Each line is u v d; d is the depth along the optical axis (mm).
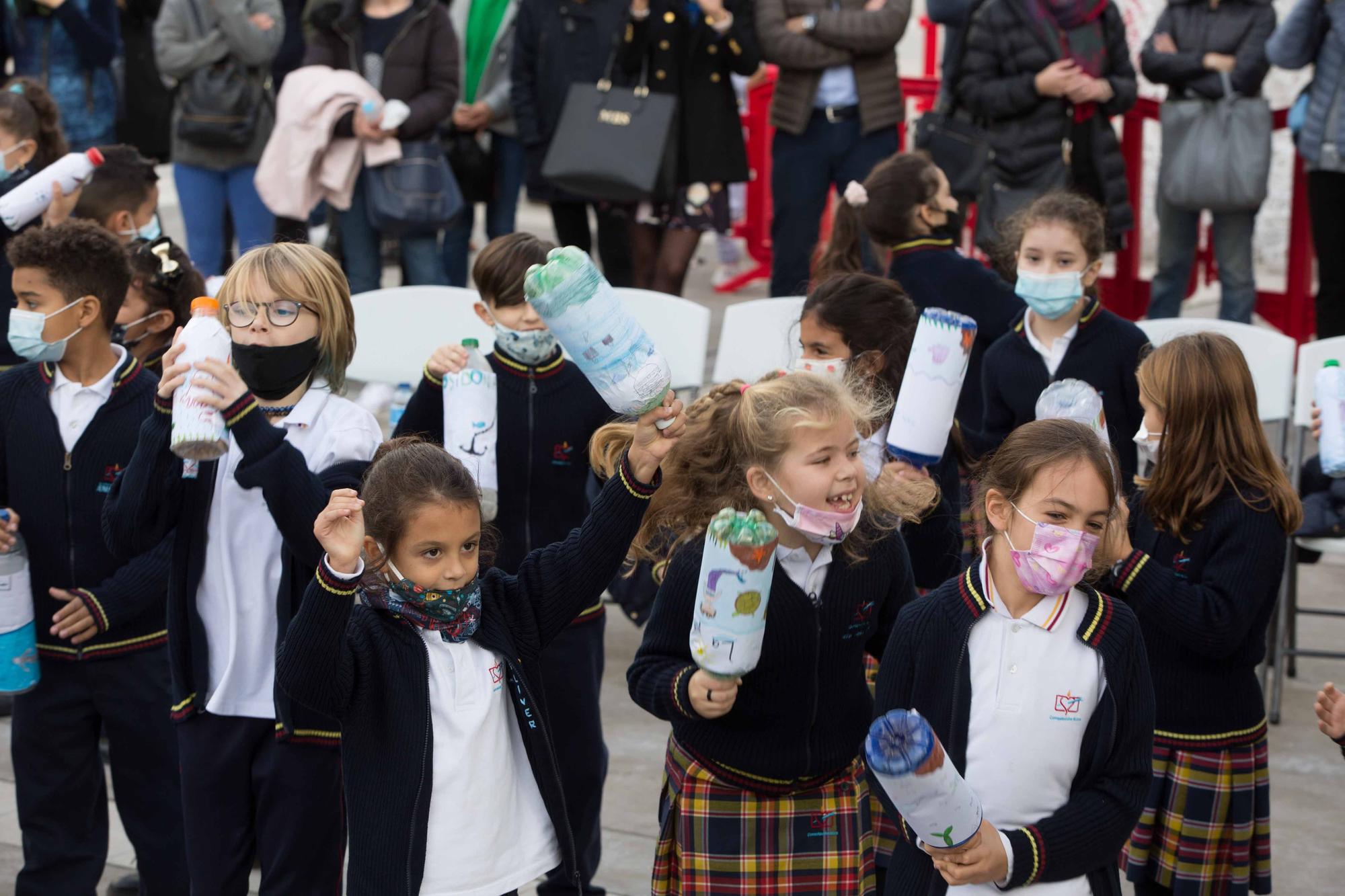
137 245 4418
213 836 3363
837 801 3078
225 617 3340
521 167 8875
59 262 3725
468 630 2814
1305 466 5559
